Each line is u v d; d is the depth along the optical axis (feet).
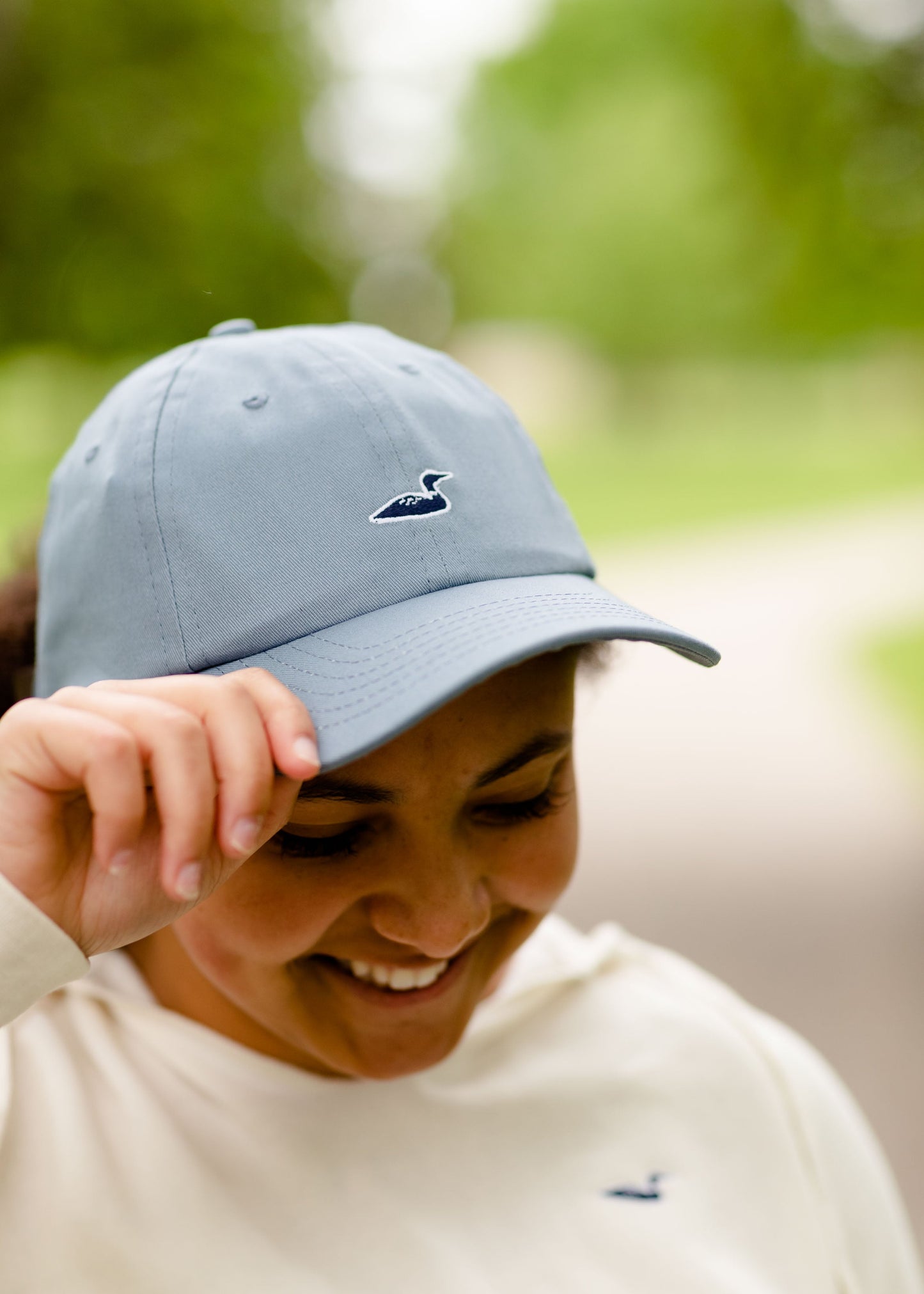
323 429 3.96
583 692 5.08
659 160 114.32
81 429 4.42
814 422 139.54
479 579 4.02
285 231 45.65
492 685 3.90
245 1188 4.27
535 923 4.55
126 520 3.94
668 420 134.10
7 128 39.01
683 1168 4.78
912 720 26.43
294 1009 4.13
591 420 138.51
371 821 3.90
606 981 5.25
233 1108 4.40
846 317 36.09
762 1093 5.00
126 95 39.93
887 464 94.53
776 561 50.34
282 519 3.87
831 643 34.86
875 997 13.79
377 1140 4.49
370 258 51.75
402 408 4.08
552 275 121.08
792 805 20.76
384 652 3.68
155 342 43.60
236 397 4.03
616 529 59.57
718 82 28.71
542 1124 4.75
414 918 3.94
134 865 3.32
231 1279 4.10
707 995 5.32
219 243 43.24
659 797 21.36
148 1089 4.38
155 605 3.89
